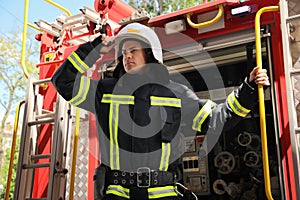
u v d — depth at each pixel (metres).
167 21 3.03
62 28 3.79
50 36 3.95
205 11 2.90
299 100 2.44
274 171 3.00
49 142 3.38
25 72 3.33
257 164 3.29
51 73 3.64
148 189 1.97
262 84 2.11
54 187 2.86
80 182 3.22
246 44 2.81
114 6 3.39
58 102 3.07
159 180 2.00
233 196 3.35
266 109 2.98
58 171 2.90
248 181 3.37
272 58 2.61
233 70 3.48
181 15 2.97
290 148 2.41
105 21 3.10
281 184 2.38
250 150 3.40
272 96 2.54
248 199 3.26
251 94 2.10
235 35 2.79
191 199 3.43
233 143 3.50
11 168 3.05
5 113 18.38
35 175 3.32
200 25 2.83
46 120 3.09
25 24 3.56
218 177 3.50
